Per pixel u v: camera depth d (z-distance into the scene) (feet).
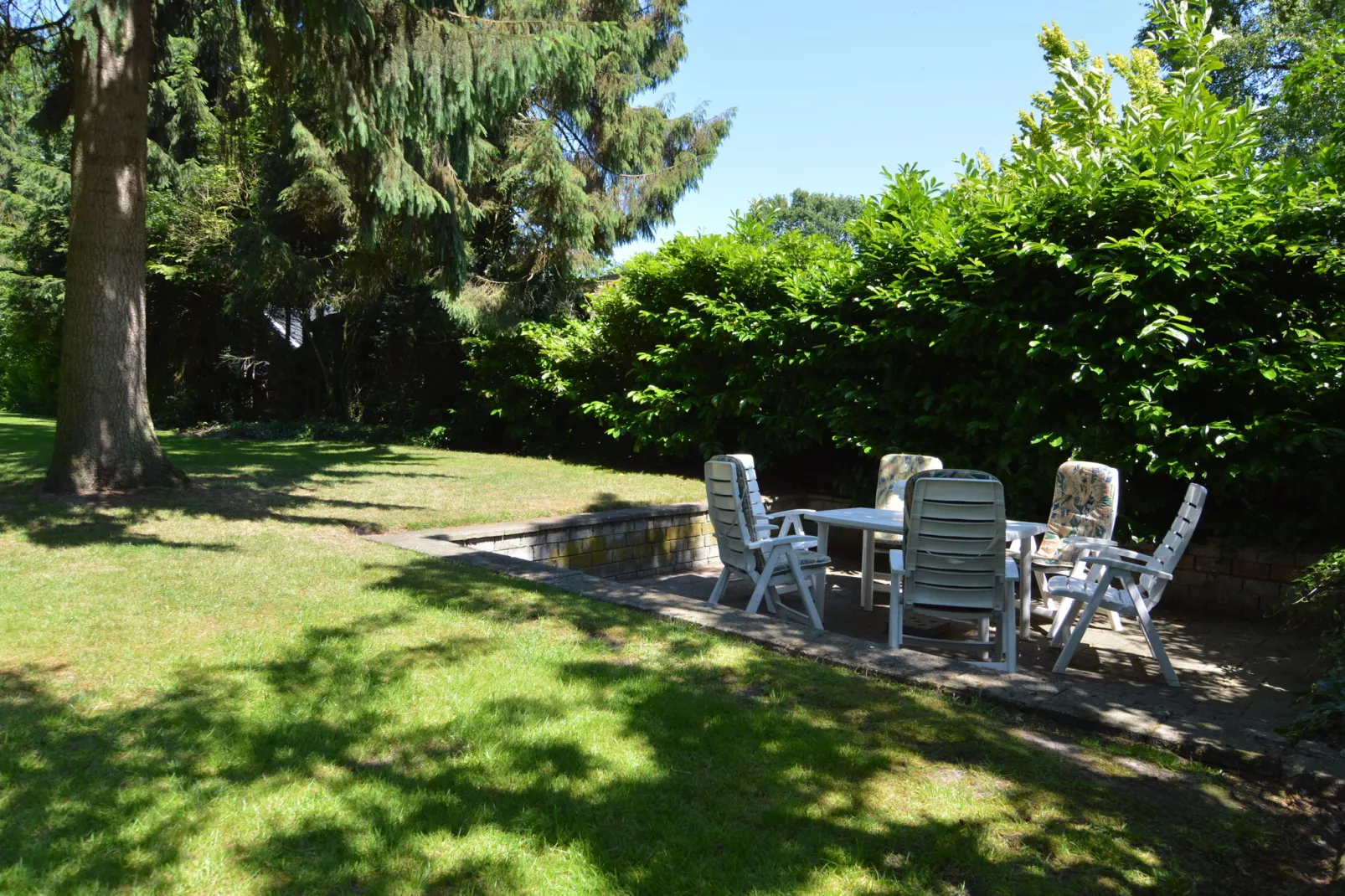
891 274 27.43
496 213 51.11
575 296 54.08
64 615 12.91
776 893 6.69
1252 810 8.51
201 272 57.21
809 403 30.50
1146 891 6.98
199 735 8.95
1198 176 21.54
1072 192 22.61
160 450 25.35
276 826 7.33
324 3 21.58
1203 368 20.25
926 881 6.93
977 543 14.01
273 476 31.86
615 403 39.34
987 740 9.75
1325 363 19.33
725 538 18.37
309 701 10.00
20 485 25.16
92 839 6.95
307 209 47.83
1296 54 43.75
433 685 10.68
